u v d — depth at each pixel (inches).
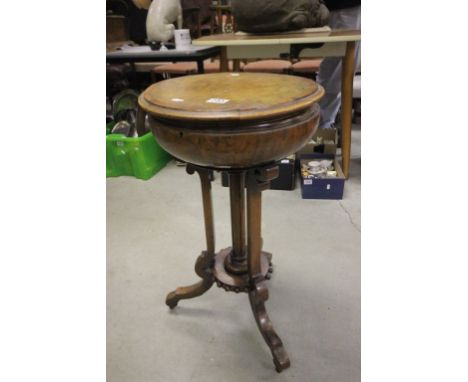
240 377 36.8
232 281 39.1
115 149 83.5
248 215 33.8
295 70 98.7
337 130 93.2
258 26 70.0
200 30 118.1
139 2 101.7
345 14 86.9
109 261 55.2
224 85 31.3
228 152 25.5
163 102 26.7
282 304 45.7
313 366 37.5
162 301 47.3
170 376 37.2
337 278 49.9
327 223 62.9
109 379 36.9
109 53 84.0
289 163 73.2
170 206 71.6
